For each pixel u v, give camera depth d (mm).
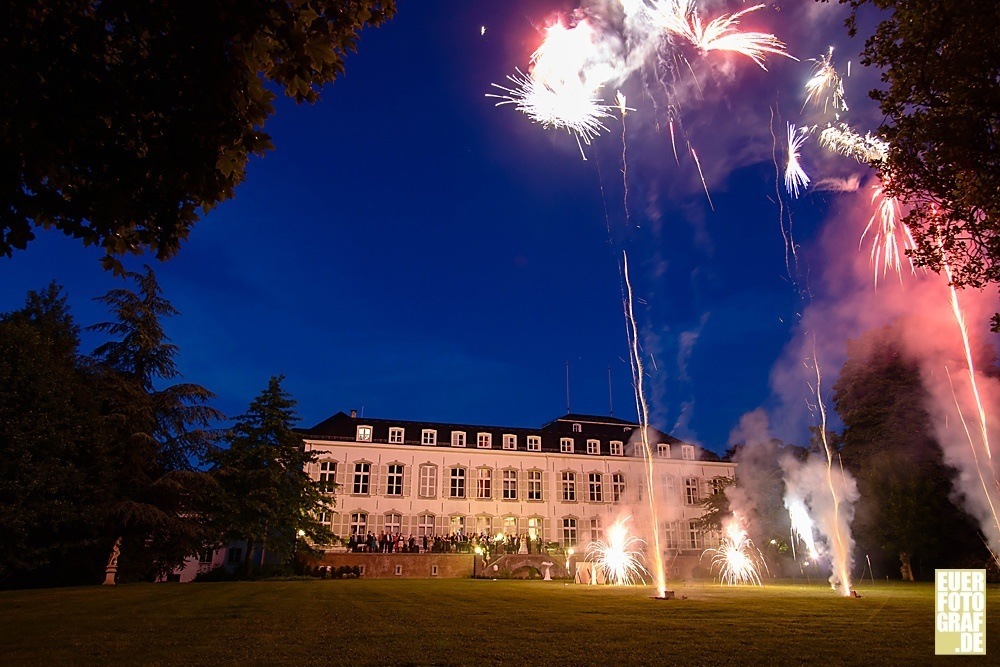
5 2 5055
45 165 5531
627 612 14414
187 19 5297
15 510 22266
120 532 28109
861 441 40312
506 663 7957
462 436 51938
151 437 29859
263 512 34031
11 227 5633
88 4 5629
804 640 10117
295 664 7789
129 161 5805
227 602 16188
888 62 8922
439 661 8055
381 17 6633
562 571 39438
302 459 37219
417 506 48281
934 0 7973
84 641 9641
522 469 51625
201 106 5586
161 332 31969
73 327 32312
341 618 12727
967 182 8547
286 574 36031
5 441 23094
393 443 49094
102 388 29172
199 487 30891
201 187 6051
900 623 12508
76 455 26078
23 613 13617
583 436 55906
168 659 8133
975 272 9312
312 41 5812
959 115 8250
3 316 29359
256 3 5410
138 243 6617
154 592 20188
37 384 24094
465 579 35562
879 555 37906
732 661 8242
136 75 5559
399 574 39031
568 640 9922
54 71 5340
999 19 7523
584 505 52062
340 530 46094
